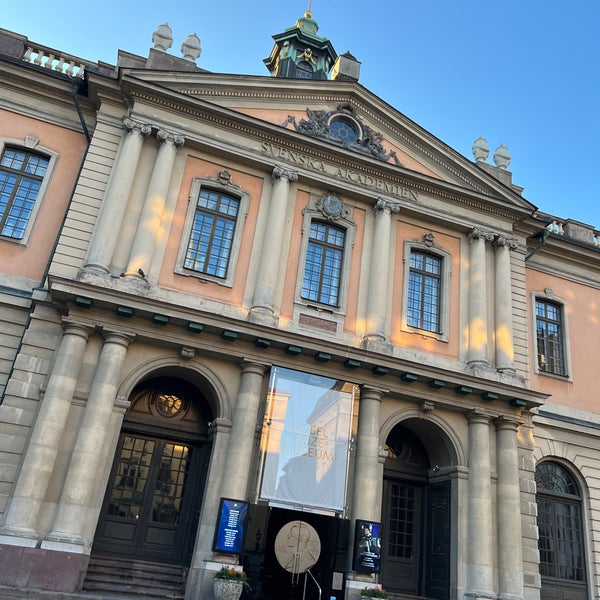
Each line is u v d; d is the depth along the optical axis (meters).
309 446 15.21
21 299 15.09
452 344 18.19
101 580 13.46
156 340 14.73
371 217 18.59
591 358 21.33
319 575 14.87
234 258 16.58
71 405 13.74
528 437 17.95
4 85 17.17
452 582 15.93
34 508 12.62
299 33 25.27
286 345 15.40
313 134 18.41
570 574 18.42
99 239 15.04
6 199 16.38
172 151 16.53
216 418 15.03
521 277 19.97
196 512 15.45
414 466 18.19
